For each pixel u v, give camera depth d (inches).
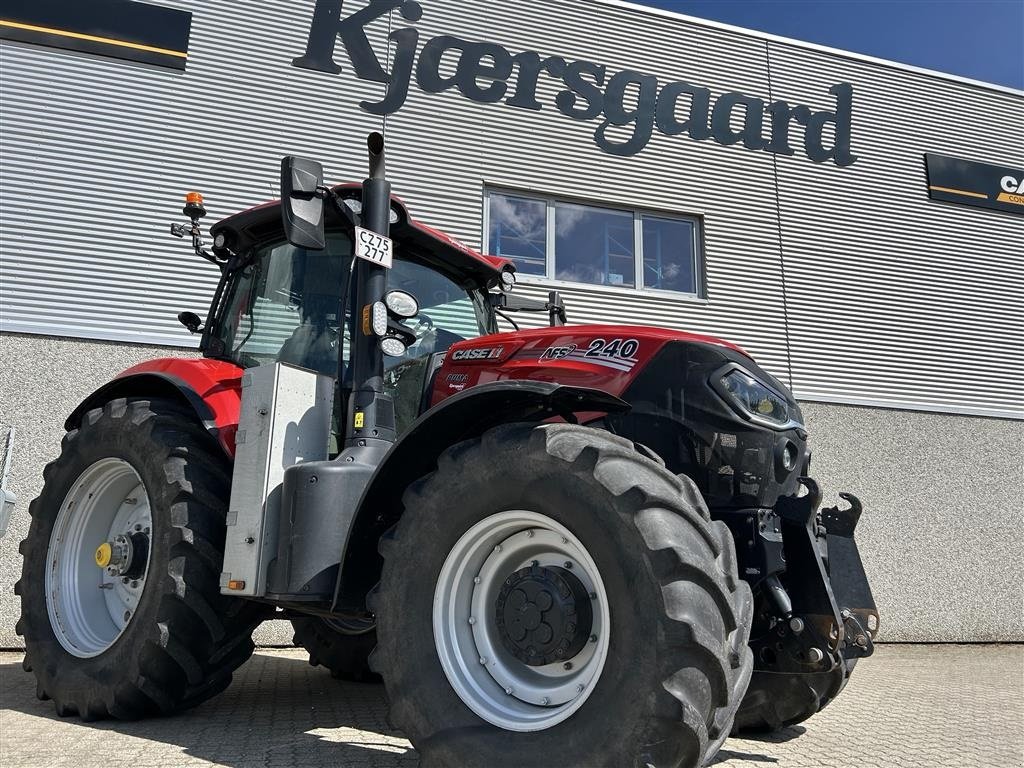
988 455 315.6
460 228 280.2
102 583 129.0
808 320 311.9
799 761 104.3
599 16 313.4
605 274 299.1
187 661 109.8
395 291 108.1
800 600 98.0
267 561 100.4
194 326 144.8
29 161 242.4
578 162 299.0
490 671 82.8
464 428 91.7
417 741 81.1
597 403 87.6
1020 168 356.2
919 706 153.9
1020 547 309.4
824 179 327.6
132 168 251.3
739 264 309.6
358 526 93.2
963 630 294.8
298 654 214.1
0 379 226.1
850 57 343.9
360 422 105.8
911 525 300.4
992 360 329.7
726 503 96.1
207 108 262.7
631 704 68.1
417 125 282.8
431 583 85.0
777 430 97.8
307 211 102.3
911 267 329.7
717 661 68.3
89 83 253.3
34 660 124.6
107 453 126.2
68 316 235.6
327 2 281.9
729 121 320.8
